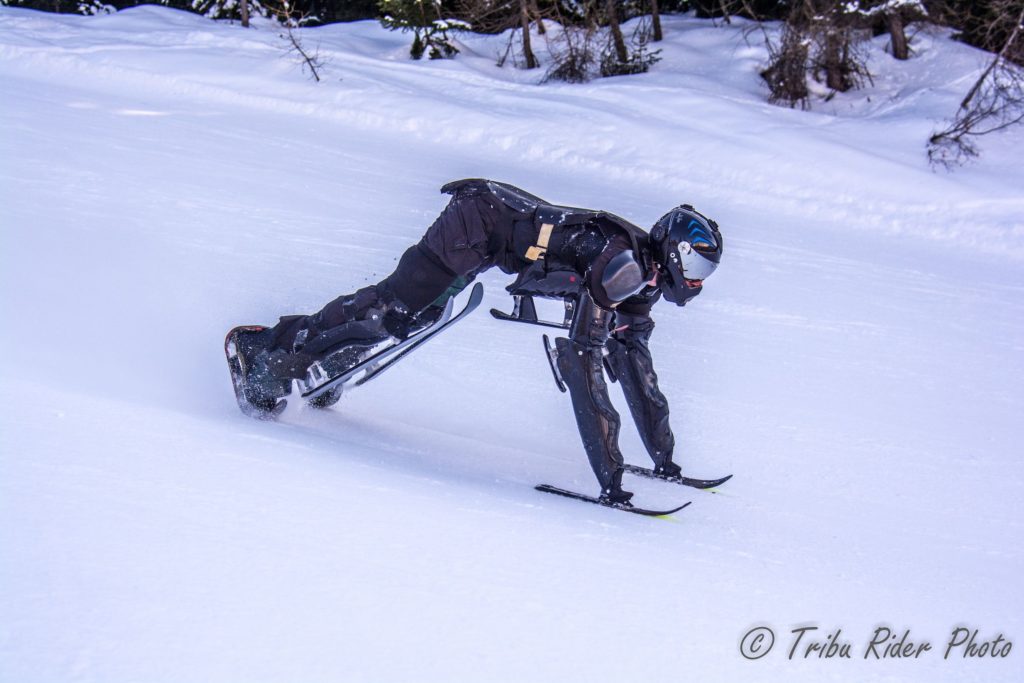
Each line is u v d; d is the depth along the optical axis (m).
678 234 3.14
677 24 19.80
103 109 12.02
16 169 7.94
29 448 2.52
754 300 7.32
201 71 14.80
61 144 9.33
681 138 13.52
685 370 5.45
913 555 3.19
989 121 14.35
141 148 9.80
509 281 6.88
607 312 3.20
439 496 2.83
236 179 9.02
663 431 3.65
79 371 3.65
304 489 2.61
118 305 4.85
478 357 5.07
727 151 13.30
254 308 5.28
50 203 6.96
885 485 4.01
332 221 7.91
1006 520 3.75
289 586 2.04
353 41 19.00
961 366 6.25
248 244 6.75
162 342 4.36
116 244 6.14
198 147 10.38
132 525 2.18
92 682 1.63
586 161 12.87
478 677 1.85
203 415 3.36
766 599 2.50
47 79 13.85
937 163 13.35
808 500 3.70
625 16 20.45
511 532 2.62
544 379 4.84
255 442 3.02
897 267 9.41
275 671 1.75
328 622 1.94
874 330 6.88
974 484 4.15
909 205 12.20
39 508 2.17
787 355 6.00
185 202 7.76
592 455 3.22
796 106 15.84
